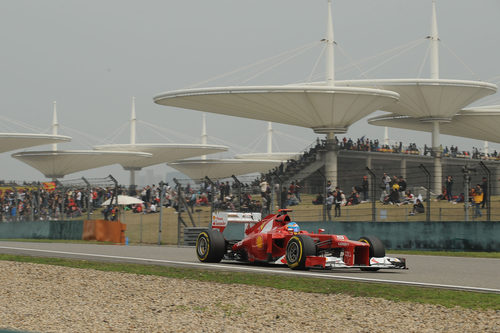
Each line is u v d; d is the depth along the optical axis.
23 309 11.39
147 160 117.19
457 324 9.63
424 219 33.41
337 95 57.97
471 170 25.58
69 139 98.50
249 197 31.11
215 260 17.75
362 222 26.09
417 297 11.63
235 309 11.16
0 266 18.22
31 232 38.59
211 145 114.88
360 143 65.00
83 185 35.72
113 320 10.38
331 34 64.69
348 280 13.68
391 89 65.25
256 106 59.38
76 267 17.91
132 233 37.50
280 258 16.25
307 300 11.75
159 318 10.53
